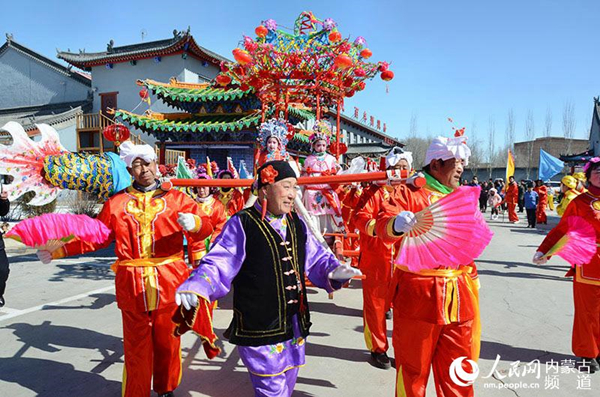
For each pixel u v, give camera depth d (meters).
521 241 13.40
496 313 5.78
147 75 26.72
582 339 3.99
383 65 5.93
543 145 59.28
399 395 2.75
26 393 3.64
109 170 3.35
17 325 5.34
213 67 27.19
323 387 3.73
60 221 2.91
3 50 32.12
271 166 2.50
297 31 5.85
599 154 35.97
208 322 2.47
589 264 3.88
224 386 3.78
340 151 6.42
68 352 4.52
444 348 2.71
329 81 5.95
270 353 2.46
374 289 4.11
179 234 3.26
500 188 29.41
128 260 3.13
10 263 9.59
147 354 3.19
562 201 6.40
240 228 2.51
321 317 5.62
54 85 30.95
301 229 2.73
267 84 6.40
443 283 2.62
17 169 3.13
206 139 10.85
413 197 2.74
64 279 7.94
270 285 2.47
